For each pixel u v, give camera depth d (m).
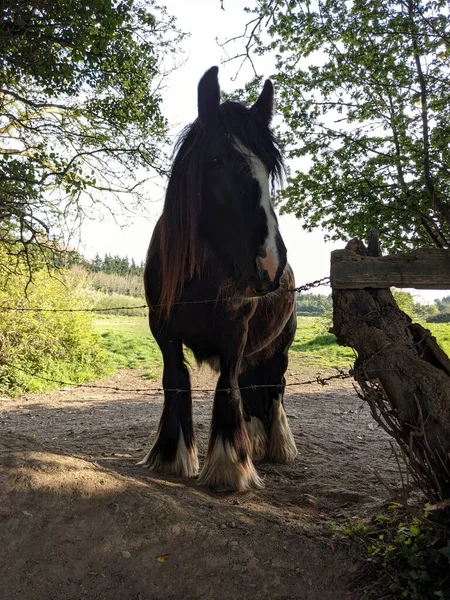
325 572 2.43
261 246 2.86
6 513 2.51
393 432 2.42
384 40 4.46
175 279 3.17
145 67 6.21
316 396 9.12
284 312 4.38
